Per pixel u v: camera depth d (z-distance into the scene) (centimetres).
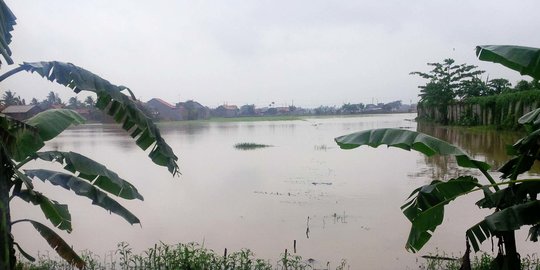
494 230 374
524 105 2855
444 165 2022
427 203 432
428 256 795
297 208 1226
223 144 3638
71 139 4162
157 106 9931
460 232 954
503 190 416
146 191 1526
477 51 431
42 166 2070
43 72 381
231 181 1727
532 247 849
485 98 3656
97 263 779
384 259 807
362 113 14438
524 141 410
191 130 6212
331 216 1126
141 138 474
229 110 13262
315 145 3409
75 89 400
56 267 748
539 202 377
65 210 522
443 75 4725
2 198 381
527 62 378
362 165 2144
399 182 1623
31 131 416
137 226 1070
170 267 684
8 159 383
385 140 417
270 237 960
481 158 2023
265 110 14725
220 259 726
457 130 3769
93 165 482
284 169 2055
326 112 14688
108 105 454
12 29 427
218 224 1078
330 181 1681
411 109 15100
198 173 1958
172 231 1023
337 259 811
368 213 1151
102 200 500
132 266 764
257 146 3369
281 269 764
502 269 402
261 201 1330
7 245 370
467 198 1252
